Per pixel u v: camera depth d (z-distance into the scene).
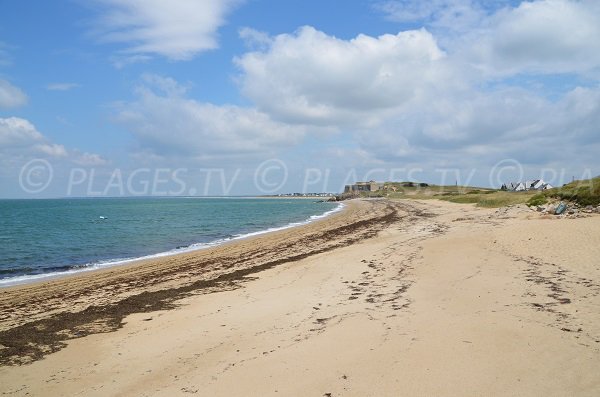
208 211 79.88
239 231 37.94
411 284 12.44
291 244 25.81
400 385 6.12
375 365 6.83
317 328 8.95
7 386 7.03
